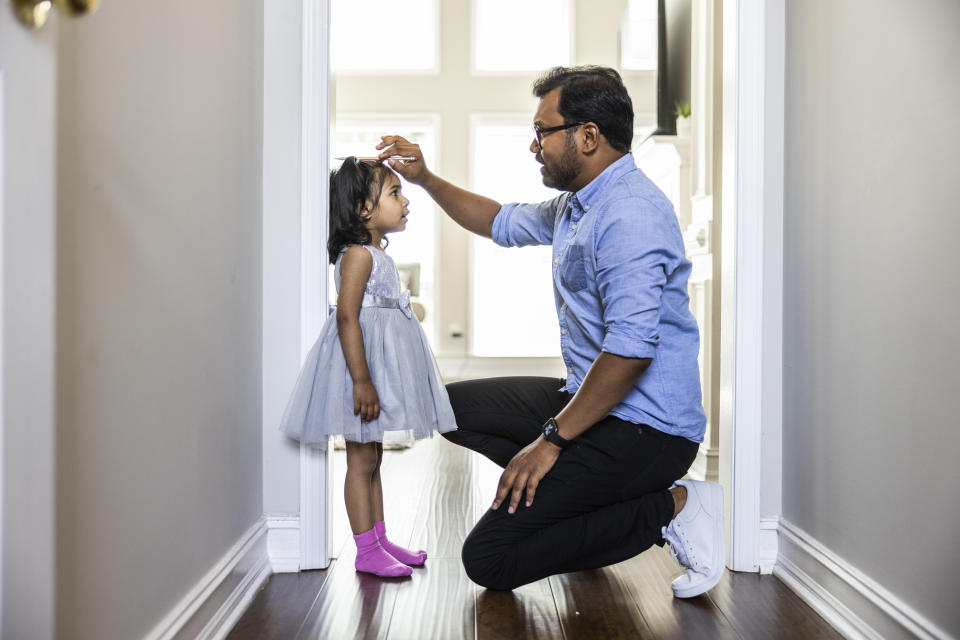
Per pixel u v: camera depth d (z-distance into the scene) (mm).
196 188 1490
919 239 1357
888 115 1467
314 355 1938
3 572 779
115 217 1129
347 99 6094
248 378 1887
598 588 1888
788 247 2012
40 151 822
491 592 1853
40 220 824
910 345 1393
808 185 1875
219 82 1634
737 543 2037
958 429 1244
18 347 790
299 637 1587
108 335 1108
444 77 6102
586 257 1728
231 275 1733
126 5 1163
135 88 1197
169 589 1364
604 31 6094
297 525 2029
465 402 2090
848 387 1657
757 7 2025
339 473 3229
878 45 1507
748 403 2033
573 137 1752
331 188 2057
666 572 2016
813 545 1826
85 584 1043
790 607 1774
